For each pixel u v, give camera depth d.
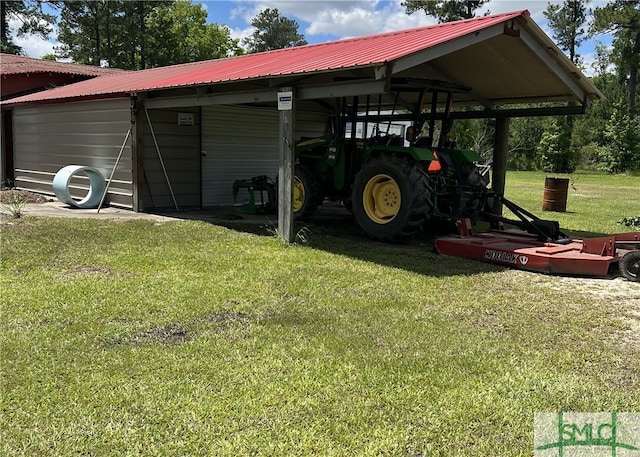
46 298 4.43
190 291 4.73
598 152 33.62
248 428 2.60
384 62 5.34
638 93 39.25
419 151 7.22
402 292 4.89
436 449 2.49
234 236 7.40
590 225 9.66
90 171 10.44
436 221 8.20
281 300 4.57
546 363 3.41
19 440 2.47
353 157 8.50
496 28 6.39
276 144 12.30
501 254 6.06
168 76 10.40
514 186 19.69
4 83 15.59
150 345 3.54
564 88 8.11
